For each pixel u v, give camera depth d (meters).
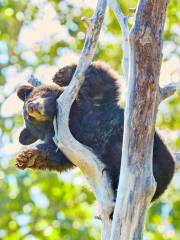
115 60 25.91
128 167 12.29
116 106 14.45
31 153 13.80
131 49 12.20
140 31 12.12
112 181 13.45
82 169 13.25
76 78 13.04
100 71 14.65
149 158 12.34
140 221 12.32
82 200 25.02
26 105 14.52
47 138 14.15
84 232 23.80
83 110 14.44
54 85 14.66
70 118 14.38
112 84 14.65
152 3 12.06
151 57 12.16
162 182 13.78
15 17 26.73
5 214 24.92
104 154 14.06
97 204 13.24
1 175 24.86
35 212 25.00
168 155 13.80
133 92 12.23
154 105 12.23
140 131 12.24
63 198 24.98
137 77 12.20
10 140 24.77
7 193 24.89
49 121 13.95
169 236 24.08
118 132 14.15
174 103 25.36
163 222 23.95
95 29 12.77
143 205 12.30
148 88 12.19
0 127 24.89
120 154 13.95
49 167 14.20
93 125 14.27
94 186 13.26
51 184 24.89
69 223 24.34
